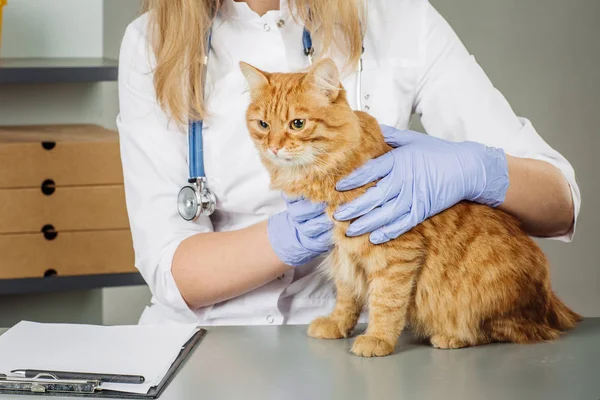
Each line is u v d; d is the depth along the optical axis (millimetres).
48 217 2287
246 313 1573
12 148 2240
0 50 2668
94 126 2666
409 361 1165
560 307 1363
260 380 1088
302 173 1290
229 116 1571
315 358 1185
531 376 1087
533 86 3838
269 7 1647
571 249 3830
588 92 3863
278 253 1423
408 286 1235
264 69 1613
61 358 1147
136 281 2361
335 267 1332
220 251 1471
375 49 1636
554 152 1593
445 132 1642
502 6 3768
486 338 1262
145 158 1591
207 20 1583
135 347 1200
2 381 1050
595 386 1044
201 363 1167
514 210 1450
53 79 2305
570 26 3809
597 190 3879
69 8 2771
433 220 1280
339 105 1270
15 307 2680
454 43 1667
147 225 1561
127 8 3385
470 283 1251
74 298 2703
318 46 1619
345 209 1256
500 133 1601
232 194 1588
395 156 1294
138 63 1638
